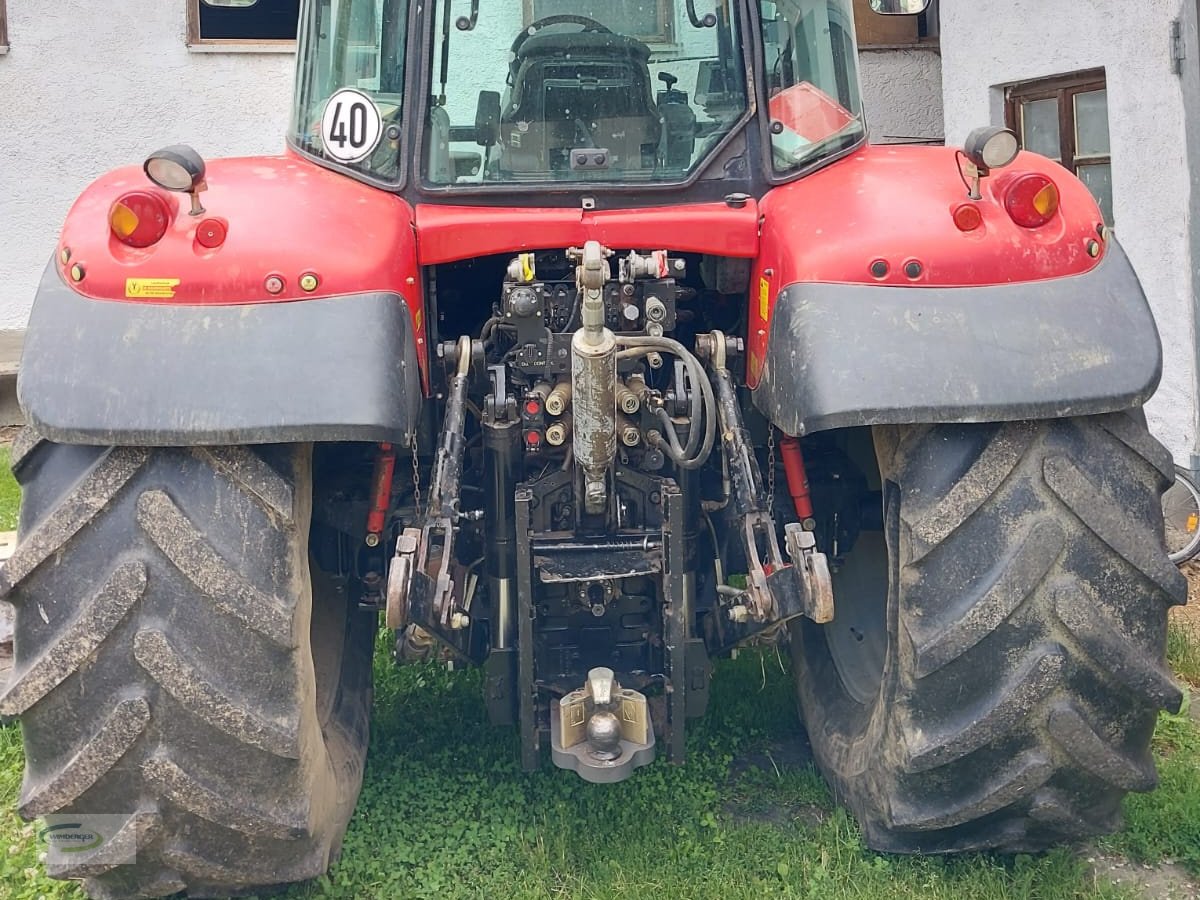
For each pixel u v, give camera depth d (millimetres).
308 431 2090
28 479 2236
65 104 9109
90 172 9227
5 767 3186
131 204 2199
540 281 2689
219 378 2111
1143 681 2275
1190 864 2686
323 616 2961
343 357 2145
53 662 2107
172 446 2150
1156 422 5660
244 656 2137
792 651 3324
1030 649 2250
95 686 2115
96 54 9102
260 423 2082
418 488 2820
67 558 2131
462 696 3588
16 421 7871
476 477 2842
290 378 2115
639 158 2727
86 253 2219
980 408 2160
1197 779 2992
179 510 2125
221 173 2531
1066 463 2248
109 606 2090
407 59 2662
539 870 2668
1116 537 2248
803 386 2234
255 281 2197
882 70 8445
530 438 2623
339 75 2766
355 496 2881
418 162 2668
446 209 2662
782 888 2588
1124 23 5699
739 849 2732
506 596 2691
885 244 2307
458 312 2984
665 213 2631
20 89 9016
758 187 2721
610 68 2715
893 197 2426
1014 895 2508
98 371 2115
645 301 2580
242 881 2309
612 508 2613
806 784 3012
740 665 3725
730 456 2551
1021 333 2227
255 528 2154
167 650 2094
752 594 2438
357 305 2215
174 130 9320
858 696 2908
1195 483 5297
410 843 2809
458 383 2584
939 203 2389
